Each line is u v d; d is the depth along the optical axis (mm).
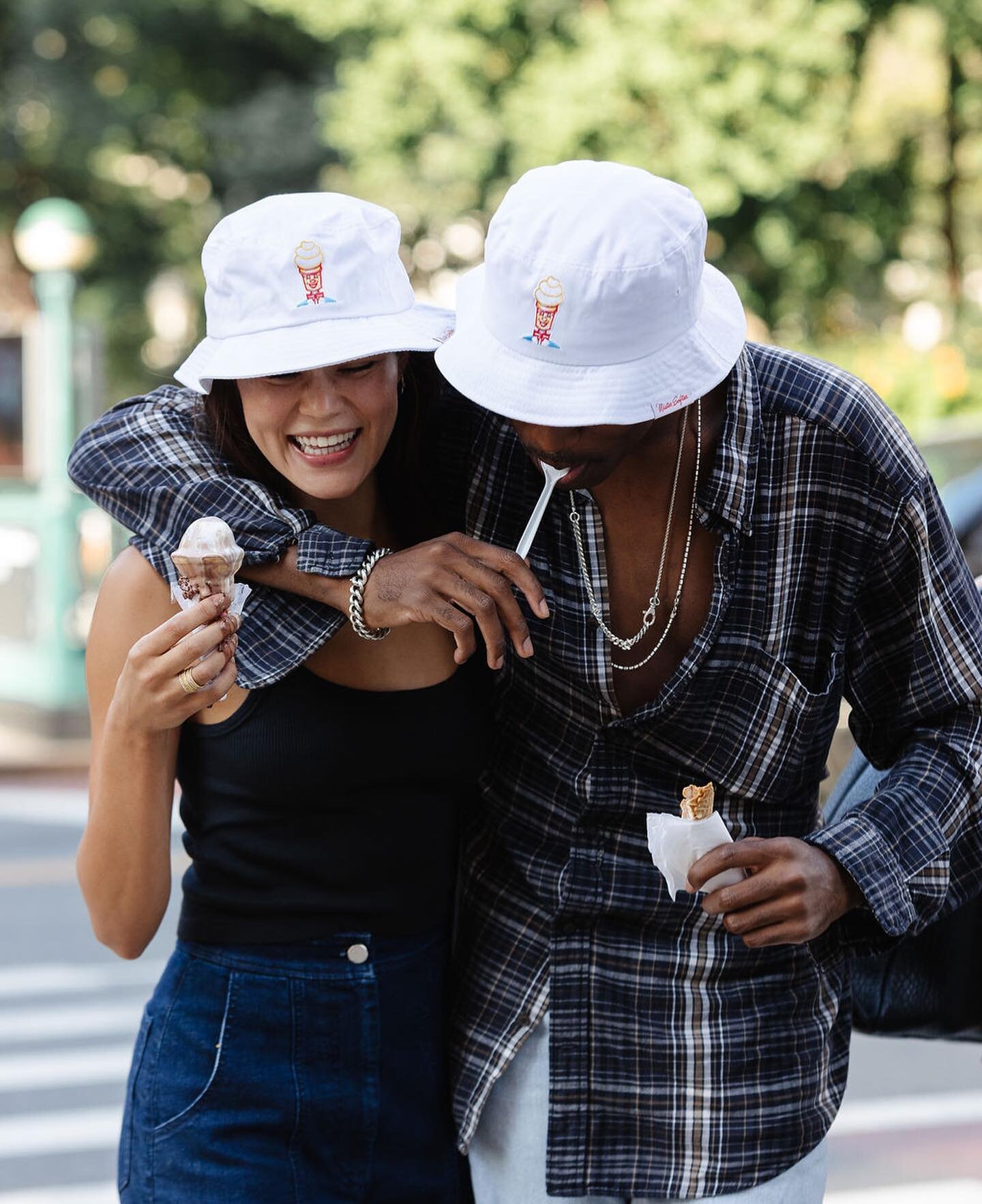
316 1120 2475
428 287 22609
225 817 2498
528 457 2518
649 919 2525
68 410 13539
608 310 2219
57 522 13500
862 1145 5547
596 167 2293
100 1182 5383
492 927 2611
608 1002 2531
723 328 2355
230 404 2506
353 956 2494
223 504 2455
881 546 2436
